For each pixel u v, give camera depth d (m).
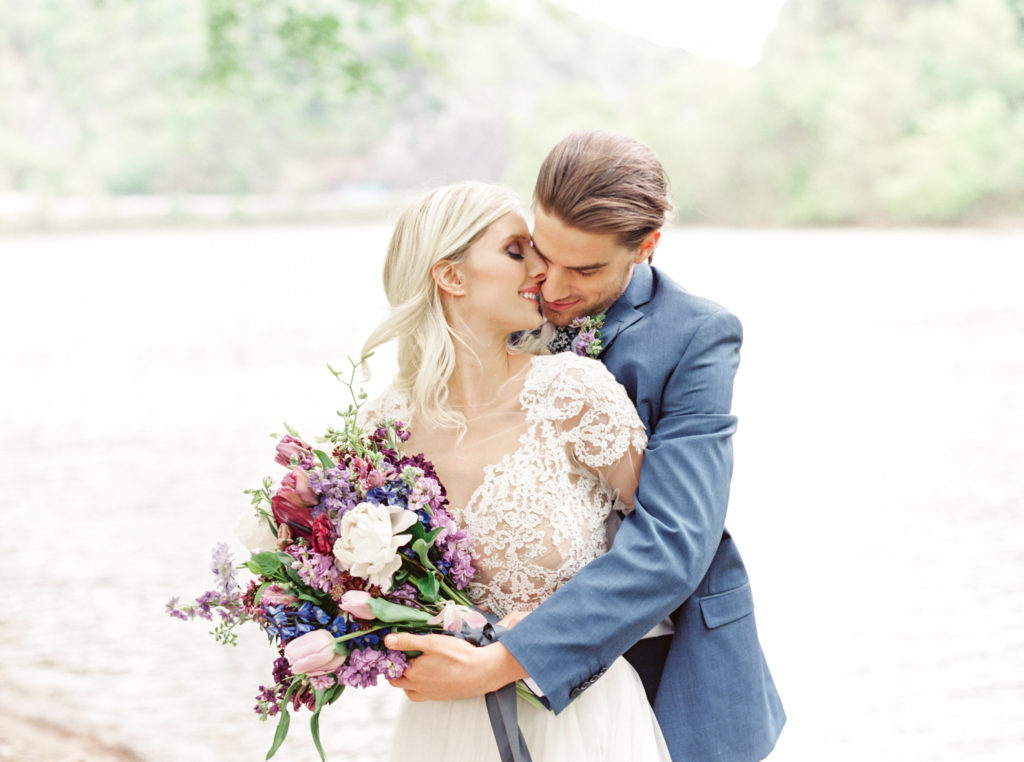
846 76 29.27
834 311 12.96
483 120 45.84
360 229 32.81
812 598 4.44
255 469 6.72
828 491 5.98
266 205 42.00
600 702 1.67
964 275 16.03
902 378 9.12
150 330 13.16
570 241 1.66
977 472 6.25
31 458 7.22
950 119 26.97
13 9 43.16
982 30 28.44
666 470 1.66
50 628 4.29
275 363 10.50
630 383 1.79
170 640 4.16
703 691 1.78
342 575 1.49
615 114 36.47
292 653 1.46
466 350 1.69
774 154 29.72
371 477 1.50
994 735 3.27
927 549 4.99
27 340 12.63
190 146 45.03
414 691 1.55
